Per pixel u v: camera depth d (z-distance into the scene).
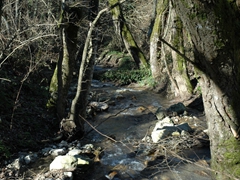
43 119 7.36
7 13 8.48
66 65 6.73
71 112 6.59
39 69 10.94
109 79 16.09
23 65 9.66
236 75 2.55
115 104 10.53
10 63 9.44
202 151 5.90
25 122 6.76
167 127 6.86
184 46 10.55
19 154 5.64
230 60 2.45
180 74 10.87
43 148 6.24
